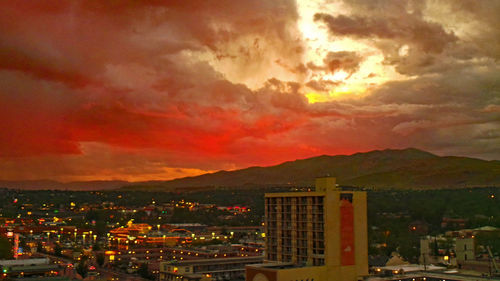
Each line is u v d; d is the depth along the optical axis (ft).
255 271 511.81
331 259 532.73
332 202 542.16
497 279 541.34
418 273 591.78
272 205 609.83
